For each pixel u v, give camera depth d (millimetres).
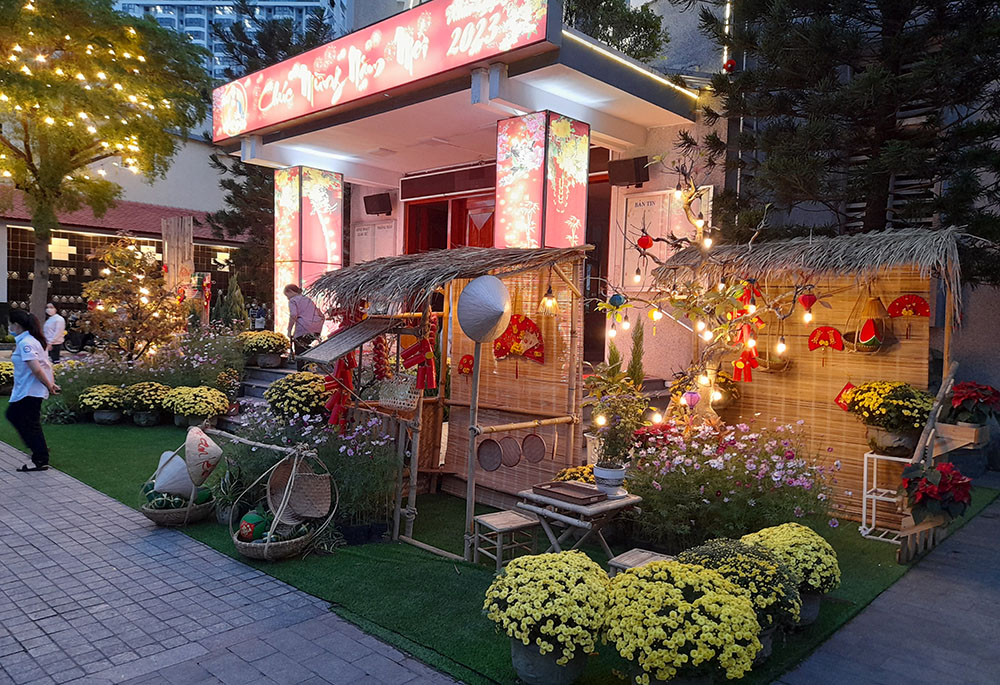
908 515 5684
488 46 8094
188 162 24562
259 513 5625
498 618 3539
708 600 3266
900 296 6488
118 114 17078
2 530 5969
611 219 10734
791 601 3764
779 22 7926
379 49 9492
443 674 3713
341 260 13539
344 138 11633
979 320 8898
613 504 4836
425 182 13828
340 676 3666
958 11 7543
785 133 8117
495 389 7133
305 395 8320
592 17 12922
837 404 6773
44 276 17188
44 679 3604
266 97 11617
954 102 7691
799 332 7055
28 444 7836
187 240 14664
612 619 3395
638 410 6355
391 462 5934
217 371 11648
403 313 5969
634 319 10445
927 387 6359
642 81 9062
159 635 4109
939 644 4133
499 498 7027
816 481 5594
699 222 7293
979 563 5508
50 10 15594
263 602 4586
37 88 15031
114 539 5781
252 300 23328
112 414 10523
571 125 9133
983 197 7988
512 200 9117
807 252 6547
